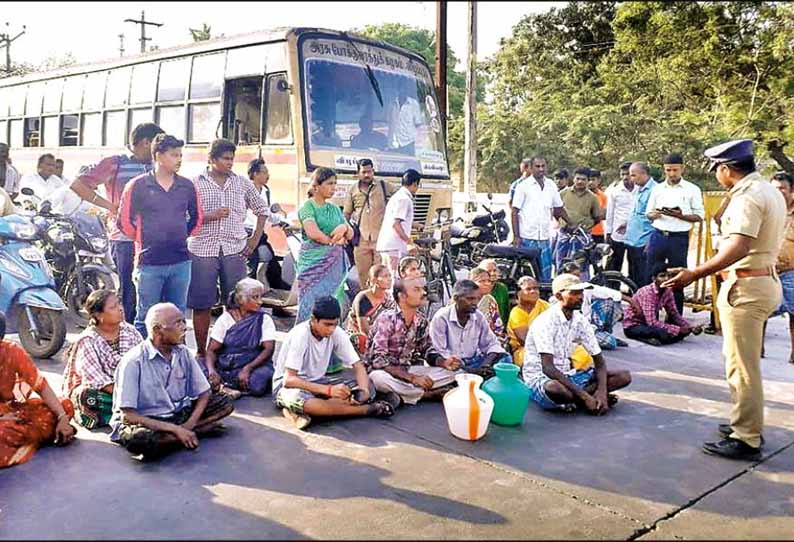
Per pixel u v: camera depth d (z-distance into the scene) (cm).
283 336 657
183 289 498
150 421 374
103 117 949
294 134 682
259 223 569
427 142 821
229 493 332
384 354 475
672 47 1998
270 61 705
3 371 375
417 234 748
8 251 541
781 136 1770
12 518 306
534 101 2264
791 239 589
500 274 714
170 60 838
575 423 442
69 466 362
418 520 308
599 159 1967
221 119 760
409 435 415
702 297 770
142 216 477
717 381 536
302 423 419
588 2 2356
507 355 510
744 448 386
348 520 307
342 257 562
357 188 693
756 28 1872
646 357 608
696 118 1862
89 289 636
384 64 774
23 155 1124
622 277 745
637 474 364
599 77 2264
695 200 697
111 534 292
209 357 491
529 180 785
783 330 722
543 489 344
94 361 418
